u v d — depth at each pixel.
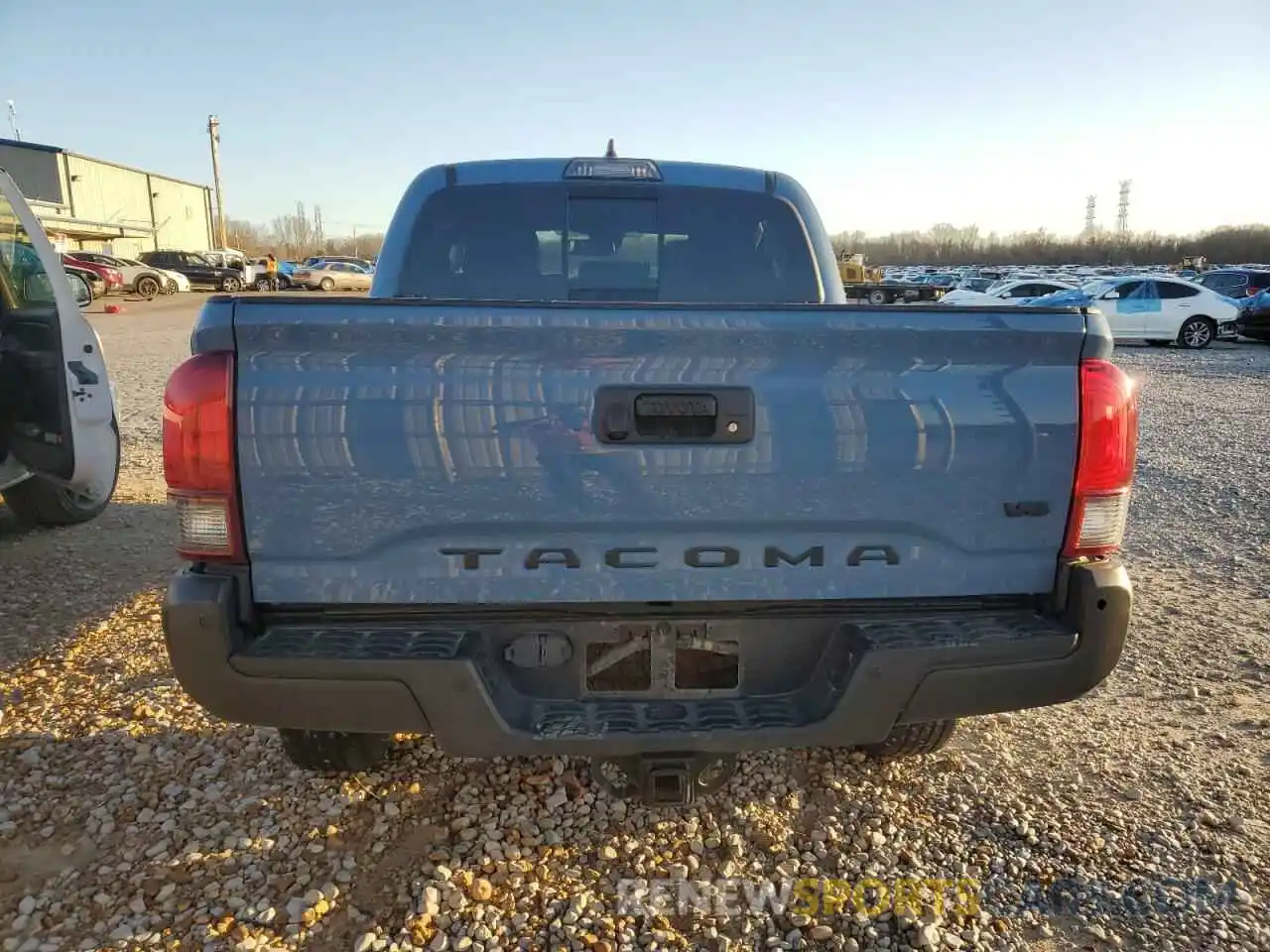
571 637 2.46
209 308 2.23
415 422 2.28
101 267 37.66
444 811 3.17
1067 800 3.30
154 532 6.38
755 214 4.01
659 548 2.39
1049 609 2.54
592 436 2.31
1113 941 2.62
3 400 5.45
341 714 2.32
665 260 3.99
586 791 3.29
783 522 2.39
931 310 2.34
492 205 3.91
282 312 2.21
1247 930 2.66
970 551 2.47
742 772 3.43
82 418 5.93
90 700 3.90
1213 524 7.07
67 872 2.83
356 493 2.29
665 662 2.50
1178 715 3.97
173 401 2.24
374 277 3.94
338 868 2.87
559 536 2.37
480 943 2.58
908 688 2.40
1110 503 2.48
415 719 2.33
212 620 2.25
